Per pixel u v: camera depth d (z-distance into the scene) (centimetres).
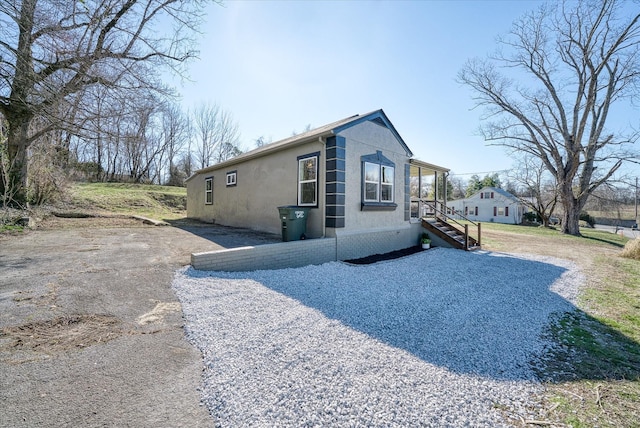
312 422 191
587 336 364
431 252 946
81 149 1856
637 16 1589
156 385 223
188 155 3722
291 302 411
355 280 559
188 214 1720
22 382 217
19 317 317
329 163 778
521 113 2005
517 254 1011
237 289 446
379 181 920
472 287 562
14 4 639
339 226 771
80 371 234
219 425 186
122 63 894
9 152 1022
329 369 252
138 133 1077
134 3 911
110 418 188
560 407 221
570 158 1933
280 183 959
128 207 1672
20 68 716
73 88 825
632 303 508
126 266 519
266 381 231
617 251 1205
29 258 555
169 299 392
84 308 349
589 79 1814
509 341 334
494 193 4066
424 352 294
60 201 1352
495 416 207
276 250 625
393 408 207
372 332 333
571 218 1953
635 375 274
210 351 272
